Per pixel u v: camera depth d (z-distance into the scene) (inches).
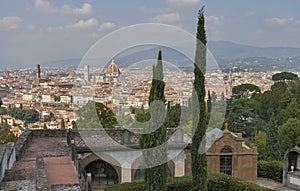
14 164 628.1
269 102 2143.2
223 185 732.7
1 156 502.0
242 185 716.0
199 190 464.4
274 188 946.1
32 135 937.5
